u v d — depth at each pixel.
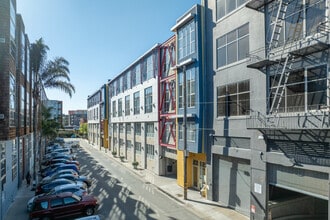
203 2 22.81
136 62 41.31
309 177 13.77
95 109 78.94
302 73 14.07
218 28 21.00
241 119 18.47
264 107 16.38
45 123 51.12
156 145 33.66
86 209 18.75
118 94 53.16
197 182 25.91
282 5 15.23
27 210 20.55
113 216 18.78
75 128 152.25
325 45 12.41
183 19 24.00
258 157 16.72
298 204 17.41
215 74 21.30
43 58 34.31
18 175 26.81
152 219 18.16
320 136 12.92
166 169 33.28
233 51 19.42
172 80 29.62
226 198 20.34
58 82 35.75
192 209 20.06
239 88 18.75
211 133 21.64
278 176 15.53
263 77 16.53
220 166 21.03
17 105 25.23
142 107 38.56
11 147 22.34
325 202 18.39
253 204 17.05
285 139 14.88
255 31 17.17
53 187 23.03
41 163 39.28
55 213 17.88
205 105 22.28
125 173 34.78
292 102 14.60
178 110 25.78
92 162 44.78
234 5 19.39
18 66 25.33
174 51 29.22
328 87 12.69
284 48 14.37
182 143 25.20
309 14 13.76
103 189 26.33
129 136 45.88
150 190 25.97
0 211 18.03
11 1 20.70
